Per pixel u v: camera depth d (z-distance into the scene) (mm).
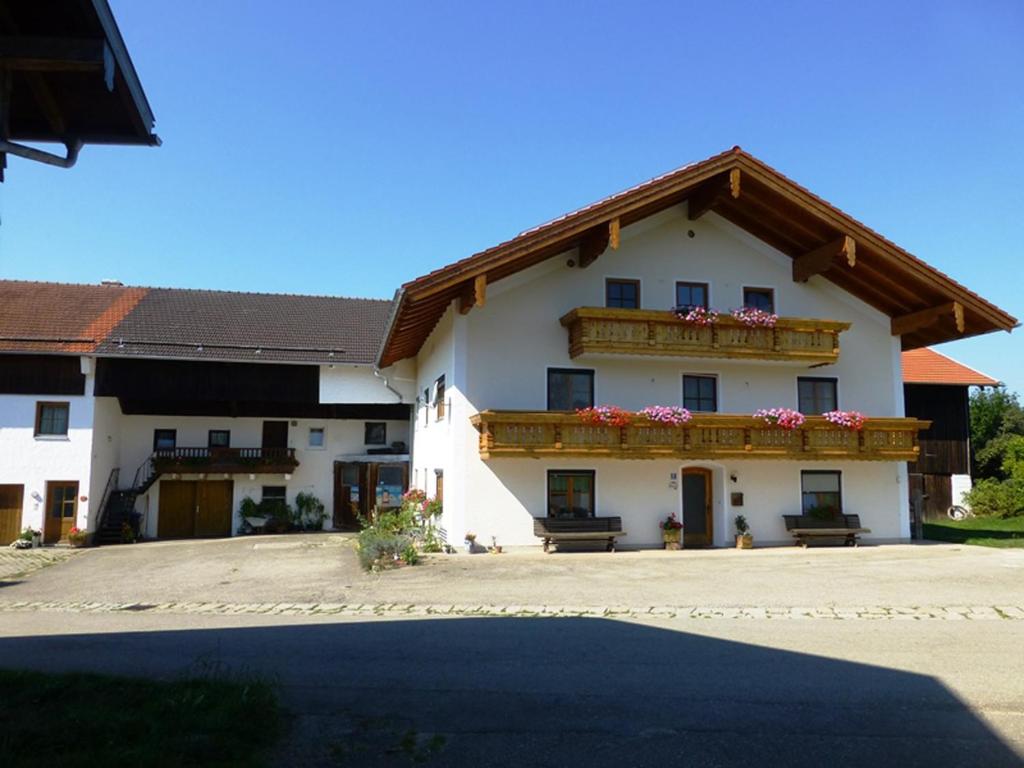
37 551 23250
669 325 18422
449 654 8258
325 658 8109
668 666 7672
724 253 20109
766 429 18812
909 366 32188
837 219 18094
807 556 17000
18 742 5027
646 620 10109
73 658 8203
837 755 5359
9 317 27016
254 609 11695
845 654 8109
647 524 18828
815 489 20000
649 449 17969
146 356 25375
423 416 24531
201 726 5461
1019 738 5672
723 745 5535
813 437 19094
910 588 12367
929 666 7605
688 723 5984
